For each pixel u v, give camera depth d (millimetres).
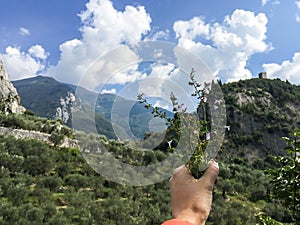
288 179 3801
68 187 25016
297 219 3779
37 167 26047
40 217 19938
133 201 22344
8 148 28000
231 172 30719
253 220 22062
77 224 20359
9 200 21969
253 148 44906
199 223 961
